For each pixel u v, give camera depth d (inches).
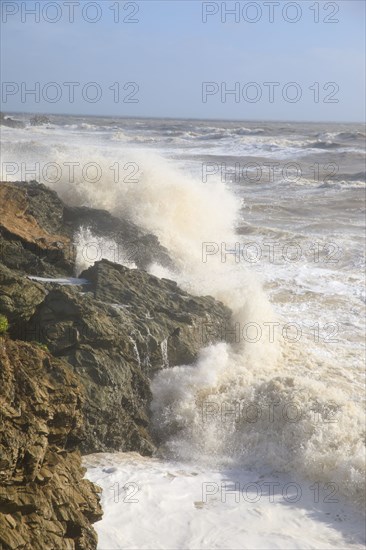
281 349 893.8
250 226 1560.0
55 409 477.4
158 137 4822.8
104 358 707.4
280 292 1157.7
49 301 718.5
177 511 593.0
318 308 1093.1
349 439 677.3
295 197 2096.5
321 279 1230.3
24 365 483.8
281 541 560.4
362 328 1017.5
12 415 443.8
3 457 426.0
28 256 878.4
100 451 679.7
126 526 568.4
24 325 703.1
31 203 1045.2
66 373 499.2
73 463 509.4
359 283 1213.7
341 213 1836.9
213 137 4987.7
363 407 759.7
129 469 654.5
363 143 4266.7
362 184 2322.8
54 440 484.4
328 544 561.0
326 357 899.4
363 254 1376.7
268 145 3951.8
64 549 452.8
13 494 437.7
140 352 757.9
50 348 692.7
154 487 625.3
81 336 707.4
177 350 789.2
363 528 586.6
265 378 781.9
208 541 557.3
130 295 829.8
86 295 798.5
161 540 555.8
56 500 462.6
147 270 1029.8
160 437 721.6
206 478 652.1
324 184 2324.1
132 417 716.0
